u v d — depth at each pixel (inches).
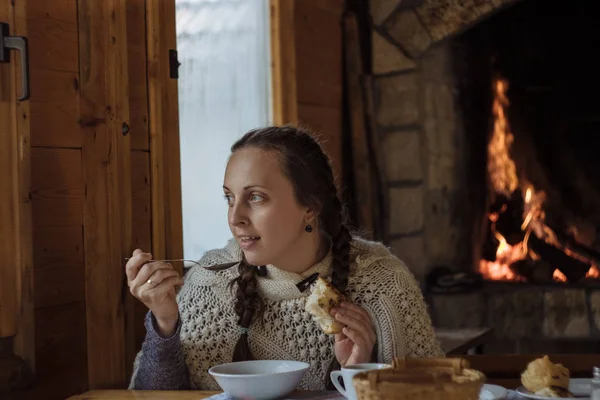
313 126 160.4
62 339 91.9
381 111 175.0
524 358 72.9
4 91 82.7
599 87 179.3
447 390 43.8
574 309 164.6
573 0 179.9
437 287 171.6
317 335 72.4
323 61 165.5
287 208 67.6
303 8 156.6
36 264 88.4
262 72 143.9
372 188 175.0
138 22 105.5
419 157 172.7
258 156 67.4
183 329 75.2
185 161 127.3
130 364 96.0
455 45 177.3
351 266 74.2
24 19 85.4
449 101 178.2
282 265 72.3
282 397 61.9
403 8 170.4
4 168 82.7
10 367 82.0
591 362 71.4
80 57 92.9
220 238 131.0
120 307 93.9
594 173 178.9
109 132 93.8
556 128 181.2
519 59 181.9
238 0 138.1
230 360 74.3
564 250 176.2
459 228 179.6
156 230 106.3
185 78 127.9
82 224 95.1
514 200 181.3
